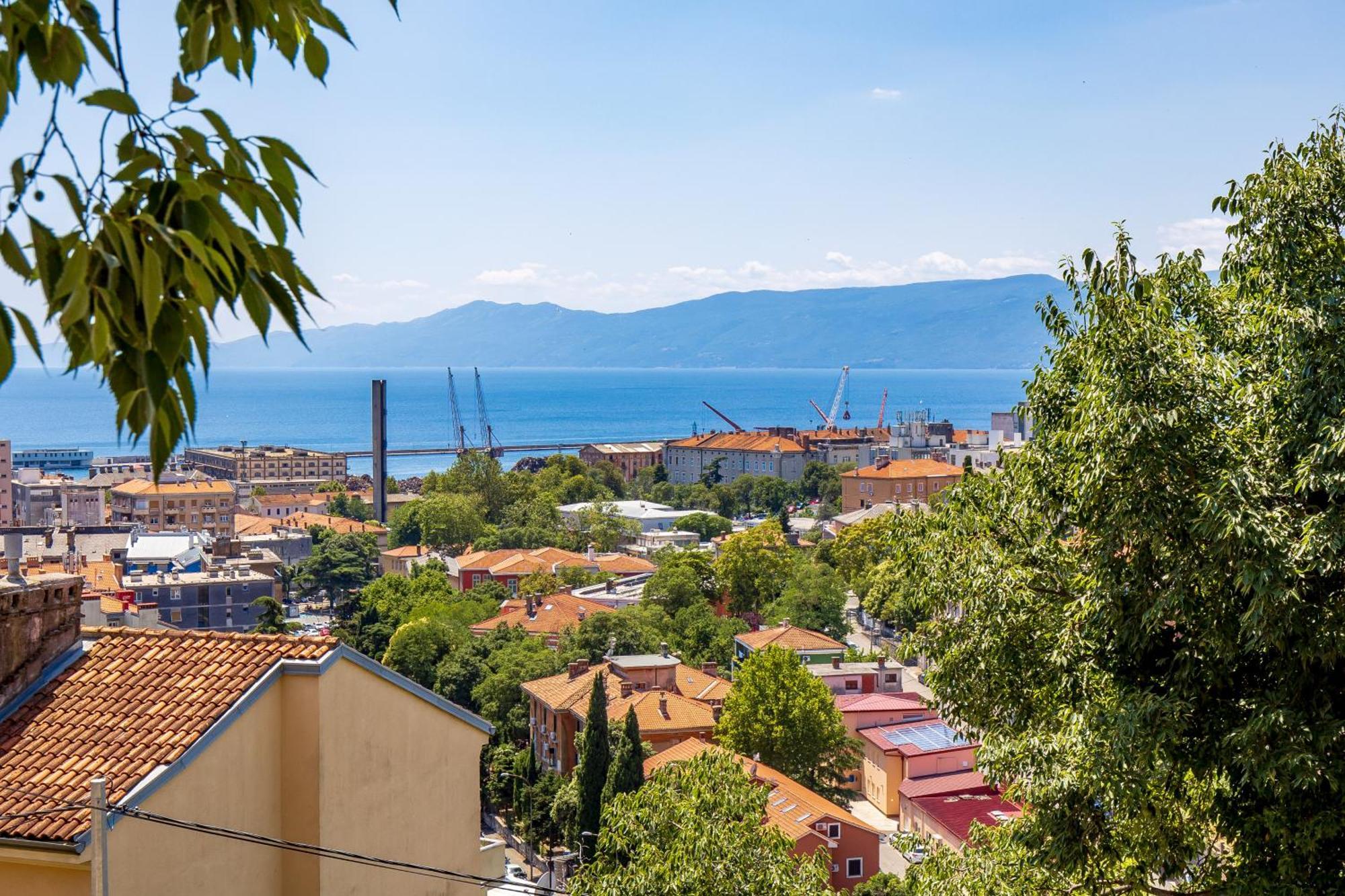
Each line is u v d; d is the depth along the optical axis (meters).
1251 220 21.48
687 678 107.44
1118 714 19.14
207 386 4.55
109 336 4.27
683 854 28.97
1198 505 18.73
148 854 15.59
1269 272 21.44
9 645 17.55
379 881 19.62
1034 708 22.75
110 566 152.75
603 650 116.75
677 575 142.12
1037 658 22.25
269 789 17.98
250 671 18.11
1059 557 22.94
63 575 19.08
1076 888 22.25
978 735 23.75
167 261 4.41
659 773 30.98
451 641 120.75
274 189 4.76
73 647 18.84
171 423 4.46
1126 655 20.81
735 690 88.31
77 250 4.18
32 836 14.73
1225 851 22.00
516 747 104.69
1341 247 20.80
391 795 19.94
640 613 128.12
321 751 18.17
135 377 4.38
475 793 22.34
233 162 4.70
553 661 111.06
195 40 4.90
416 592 156.25
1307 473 18.23
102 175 4.44
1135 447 19.03
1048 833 20.84
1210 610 19.31
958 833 75.12
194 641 18.92
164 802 15.84
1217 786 21.69
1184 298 23.38
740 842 28.98
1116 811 20.36
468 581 176.62
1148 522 18.89
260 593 158.88
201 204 4.49
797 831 69.81
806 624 140.25
